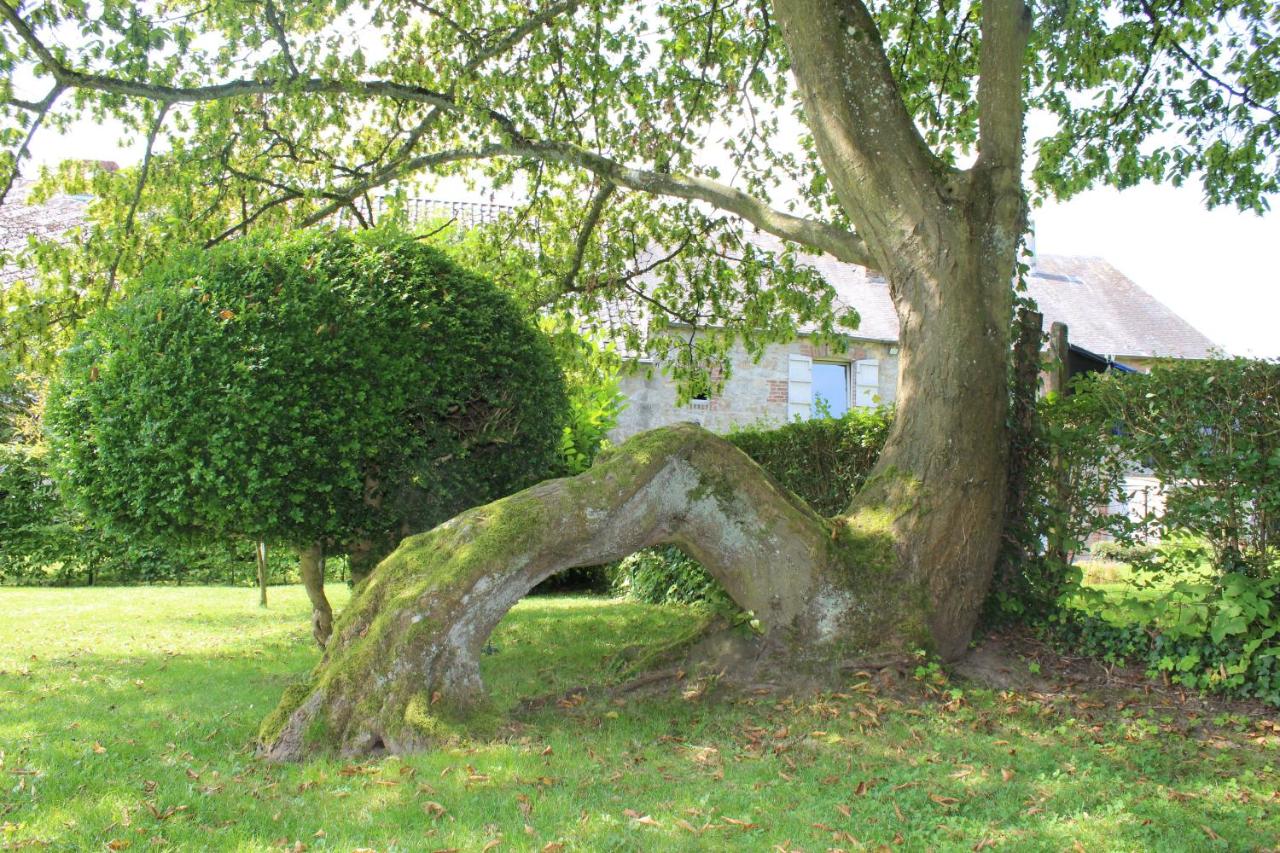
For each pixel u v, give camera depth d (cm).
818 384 1825
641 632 866
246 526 644
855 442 946
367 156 1082
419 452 686
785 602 609
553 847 358
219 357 620
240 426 616
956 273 636
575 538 566
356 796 418
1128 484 676
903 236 646
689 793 422
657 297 1162
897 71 989
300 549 698
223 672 705
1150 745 498
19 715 555
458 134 1062
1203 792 432
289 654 792
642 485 586
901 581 620
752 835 375
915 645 605
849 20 650
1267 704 565
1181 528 622
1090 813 404
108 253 867
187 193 910
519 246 1134
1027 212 745
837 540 628
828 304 1062
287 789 430
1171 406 620
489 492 734
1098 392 670
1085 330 2069
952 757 474
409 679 504
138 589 1367
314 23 875
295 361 634
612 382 1442
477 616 530
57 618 1012
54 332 873
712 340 1148
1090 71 948
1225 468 591
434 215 1670
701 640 633
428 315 691
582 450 1354
